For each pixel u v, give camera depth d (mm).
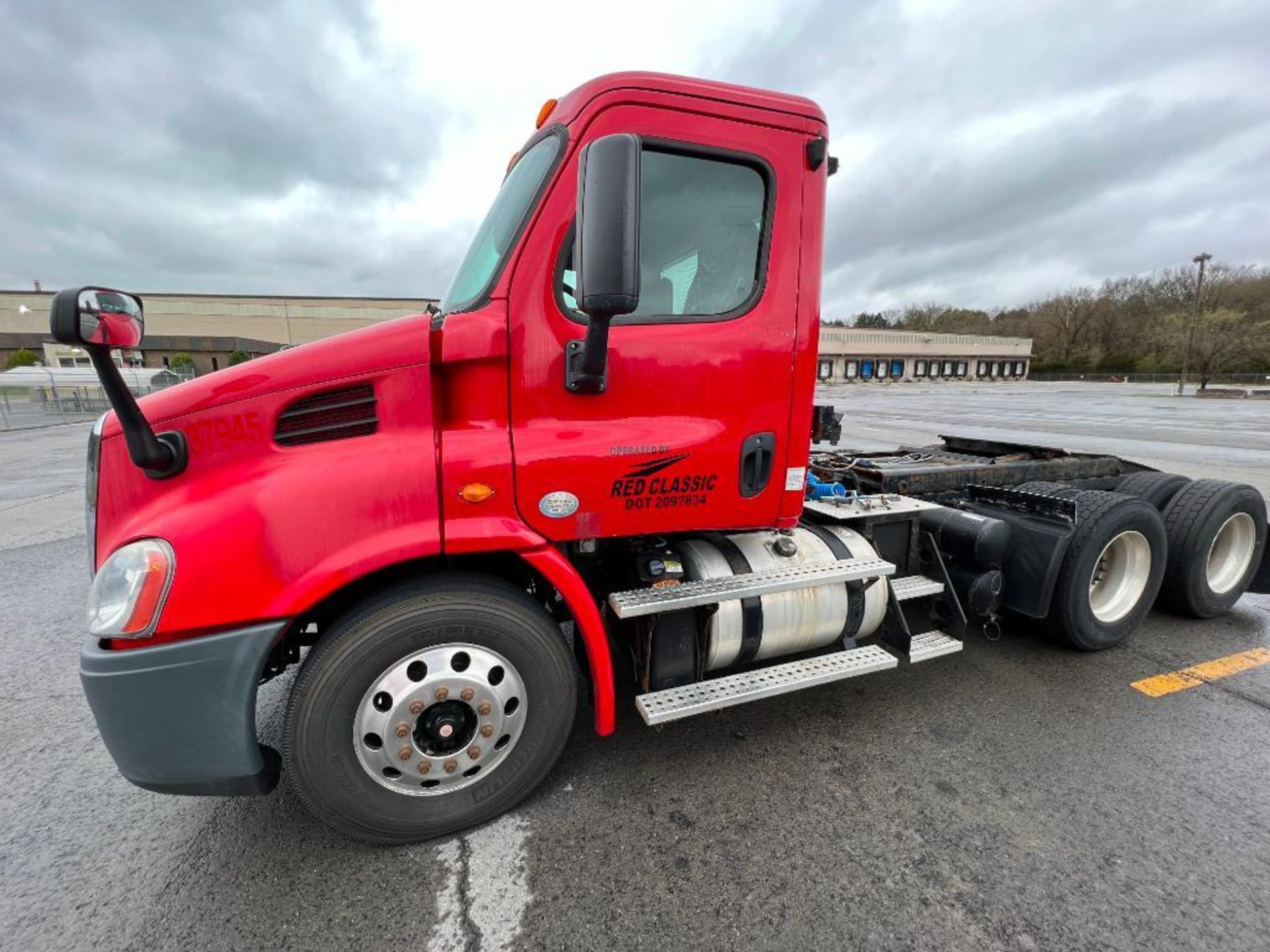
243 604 1802
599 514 2195
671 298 2236
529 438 2076
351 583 2119
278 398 1884
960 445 5008
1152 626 4027
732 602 2553
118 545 1830
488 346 1995
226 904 1936
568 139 2037
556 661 2221
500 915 1889
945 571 3123
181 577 1764
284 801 2412
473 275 2311
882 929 1825
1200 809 2322
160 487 1886
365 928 1850
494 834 2207
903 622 2859
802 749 2695
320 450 1912
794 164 2312
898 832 2207
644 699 2371
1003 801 2365
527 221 2016
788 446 2475
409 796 2098
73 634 4109
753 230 2316
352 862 2096
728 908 1903
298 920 1878
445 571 2150
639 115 2080
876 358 73250
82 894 1979
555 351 2062
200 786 1884
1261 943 1771
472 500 2010
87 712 3148
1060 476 4234
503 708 2148
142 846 2189
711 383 2287
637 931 1830
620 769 2566
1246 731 2838
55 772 2639
